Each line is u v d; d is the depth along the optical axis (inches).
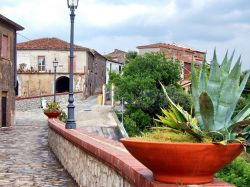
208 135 163.9
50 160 671.8
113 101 2175.2
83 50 2859.3
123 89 1833.2
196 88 173.8
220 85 170.2
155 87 1844.2
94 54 3149.6
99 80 3464.6
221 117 167.0
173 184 157.4
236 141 157.8
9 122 1406.3
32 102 2106.3
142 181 177.3
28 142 955.3
